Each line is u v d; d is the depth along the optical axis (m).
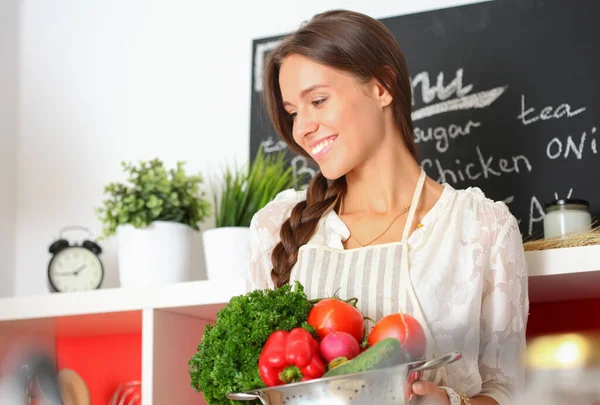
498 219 1.46
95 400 2.42
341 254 1.44
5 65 2.58
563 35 2.05
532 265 1.66
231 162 2.35
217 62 2.42
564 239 1.67
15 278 2.51
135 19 2.54
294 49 1.43
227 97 2.39
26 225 2.53
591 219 1.88
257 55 2.36
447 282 1.39
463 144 2.10
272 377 1.02
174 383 2.02
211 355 1.15
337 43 1.41
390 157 1.50
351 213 1.52
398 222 1.47
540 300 1.99
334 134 1.41
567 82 2.03
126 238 2.06
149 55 2.50
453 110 2.12
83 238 2.46
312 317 1.11
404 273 1.38
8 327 2.19
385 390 0.95
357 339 1.10
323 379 0.92
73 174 2.51
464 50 2.14
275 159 2.28
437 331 1.36
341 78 1.42
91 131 2.52
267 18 2.39
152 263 2.04
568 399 1.11
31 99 2.59
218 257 1.99
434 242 1.42
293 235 1.49
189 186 2.17
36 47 2.61
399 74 1.48
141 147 2.46
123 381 2.40
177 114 2.44
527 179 2.03
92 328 2.29
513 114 2.07
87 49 2.56
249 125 2.33
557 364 1.96
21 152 2.57
